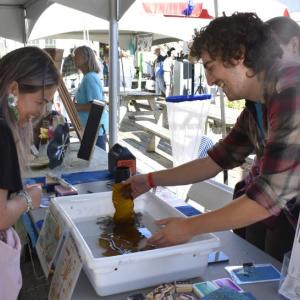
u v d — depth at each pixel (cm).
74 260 96
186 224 98
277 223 130
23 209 105
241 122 133
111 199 135
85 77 353
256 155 133
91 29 541
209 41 95
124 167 168
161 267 98
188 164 142
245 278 104
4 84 99
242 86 99
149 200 138
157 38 685
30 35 445
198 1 388
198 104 278
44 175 195
